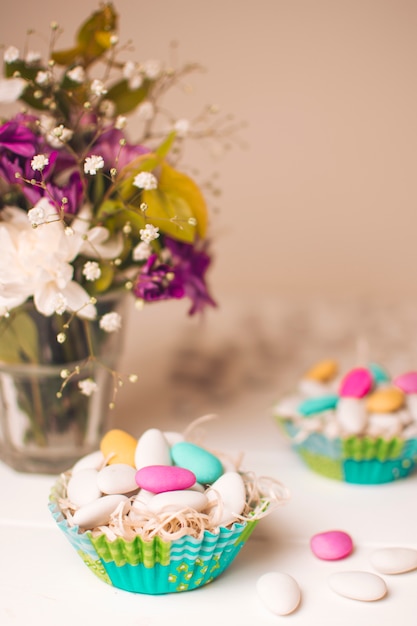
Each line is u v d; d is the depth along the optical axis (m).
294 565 0.44
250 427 0.60
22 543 0.46
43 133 0.49
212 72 0.82
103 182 0.49
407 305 0.88
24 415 0.51
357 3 0.80
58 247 0.45
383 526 0.48
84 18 0.79
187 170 0.84
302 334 0.81
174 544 0.39
